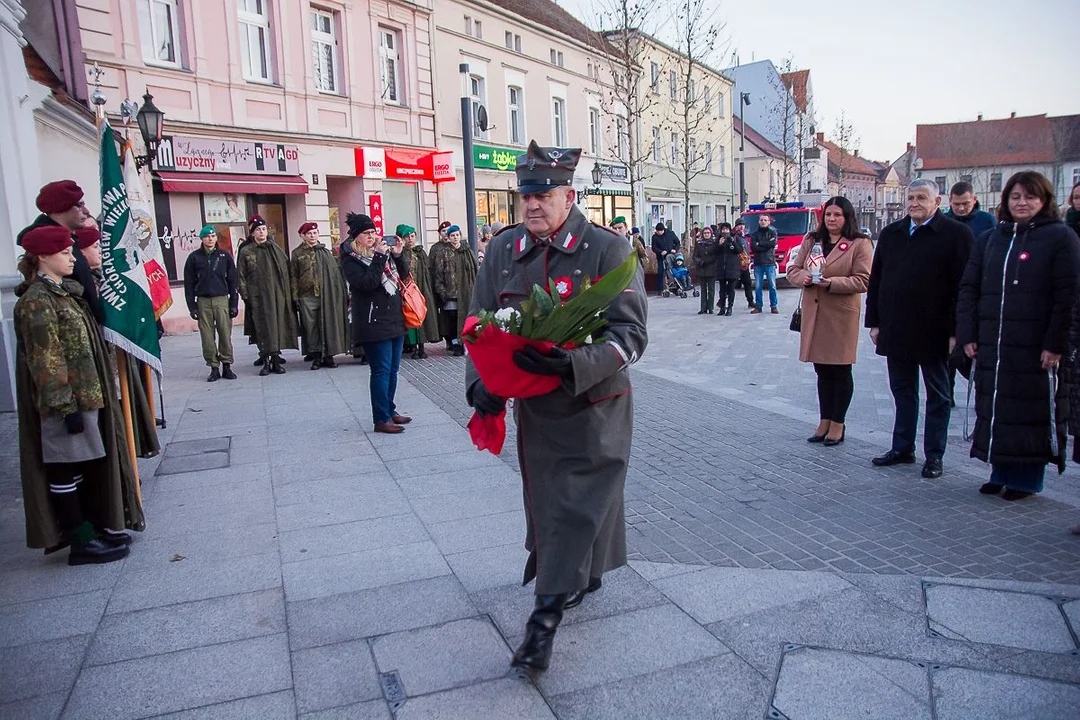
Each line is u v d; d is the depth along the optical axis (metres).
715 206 45.25
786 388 8.66
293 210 17.70
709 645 3.22
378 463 5.99
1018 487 4.84
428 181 21.72
